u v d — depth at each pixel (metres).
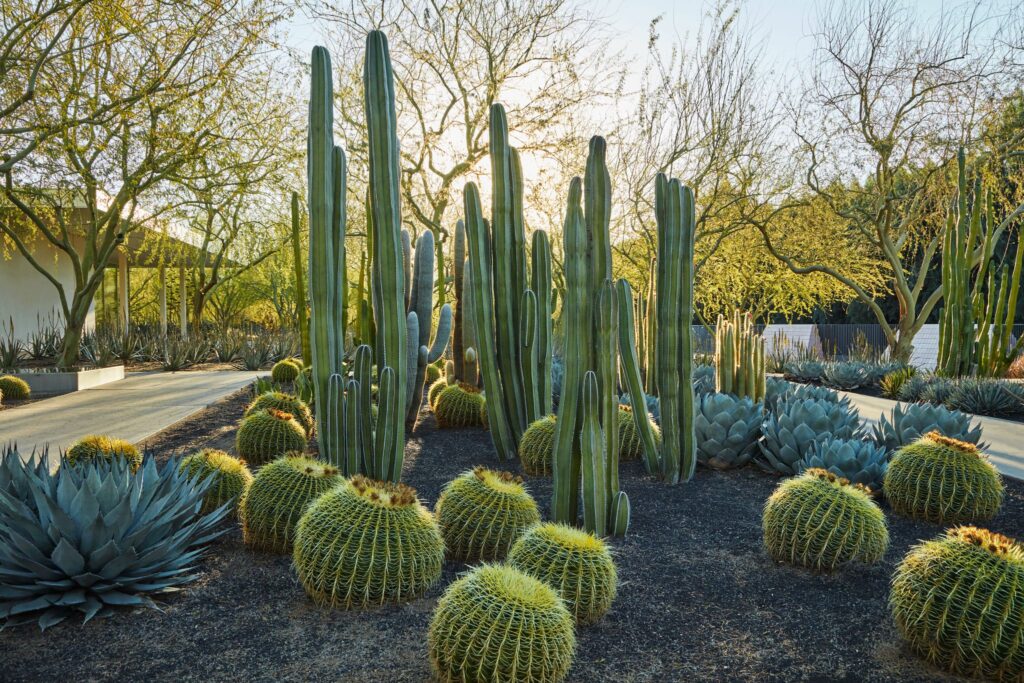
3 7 9.35
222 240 22.08
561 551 3.07
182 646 2.82
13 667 2.65
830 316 34.00
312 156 4.52
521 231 5.91
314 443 6.48
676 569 3.66
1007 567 2.67
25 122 10.94
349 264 20.86
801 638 2.96
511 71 14.96
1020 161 14.31
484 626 2.46
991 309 11.56
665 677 2.64
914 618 2.77
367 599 3.14
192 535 3.71
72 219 17.14
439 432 7.16
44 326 19.08
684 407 5.21
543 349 6.00
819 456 5.02
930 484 4.37
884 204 16.28
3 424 8.05
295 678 2.58
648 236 15.82
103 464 3.98
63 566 3.08
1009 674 2.61
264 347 18.12
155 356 19.02
